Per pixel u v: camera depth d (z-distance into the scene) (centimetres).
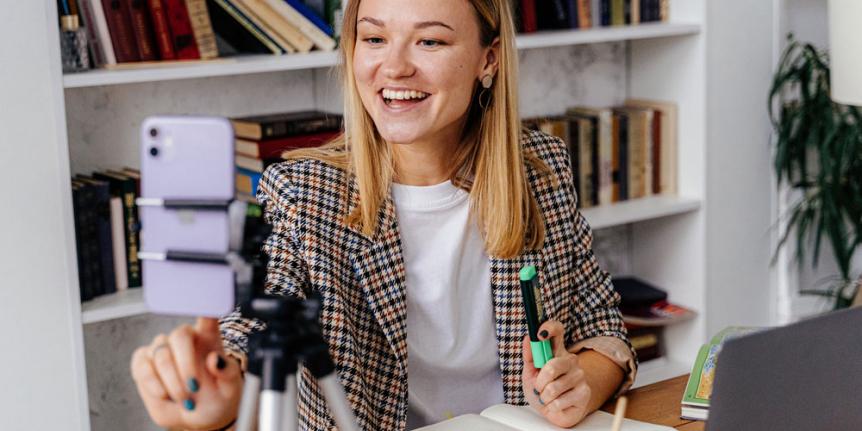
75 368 224
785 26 318
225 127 95
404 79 144
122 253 235
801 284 337
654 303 315
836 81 227
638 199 309
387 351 154
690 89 305
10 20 207
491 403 165
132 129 254
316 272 148
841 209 304
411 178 157
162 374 104
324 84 269
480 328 162
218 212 96
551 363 141
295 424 101
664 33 291
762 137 320
